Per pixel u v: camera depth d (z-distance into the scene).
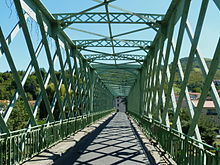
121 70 28.14
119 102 92.44
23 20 8.08
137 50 17.92
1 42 6.73
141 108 21.97
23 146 7.59
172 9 10.04
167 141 9.20
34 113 9.23
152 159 8.80
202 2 5.99
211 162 4.69
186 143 6.51
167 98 9.61
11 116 13.00
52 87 17.09
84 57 21.00
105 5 10.84
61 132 12.26
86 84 22.00
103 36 15.40
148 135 14.82
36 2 9.41
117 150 10.59
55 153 9.09
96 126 21.92
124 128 21.75
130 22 11.88
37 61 8.95
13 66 7.24
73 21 11.89
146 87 19.39
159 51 13.29
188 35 7.43
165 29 11.62
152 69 15.90
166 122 9.92
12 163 6.87
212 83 5.61
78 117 17.09
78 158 8.84
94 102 27.86
